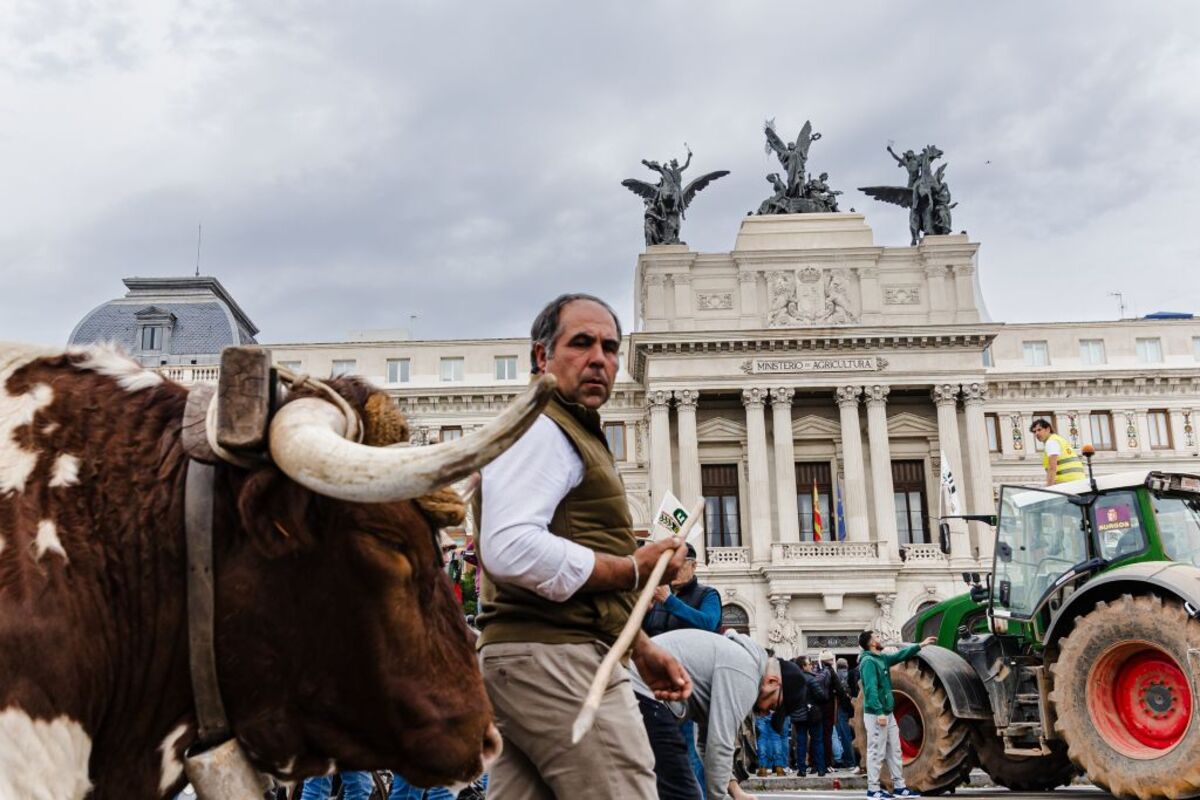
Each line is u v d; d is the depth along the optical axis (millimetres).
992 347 66438
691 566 8102
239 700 2656
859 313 59344
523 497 3932
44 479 2562
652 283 60219
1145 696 12141
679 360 58469
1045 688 13703
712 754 6211
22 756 2273
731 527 58625
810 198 63594
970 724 15602
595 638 4047
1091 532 14438
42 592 2416
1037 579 14992
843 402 57844
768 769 22984
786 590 54156
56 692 2363
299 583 2641
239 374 2561
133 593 2578
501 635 4062
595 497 4180
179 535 2629
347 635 2668
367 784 9438
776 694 6852
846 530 56625
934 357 58250
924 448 59625
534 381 2445
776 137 64938
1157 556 13688
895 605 54344
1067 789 16016
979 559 54938
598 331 4289
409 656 2725
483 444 2246
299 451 2406
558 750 3965
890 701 15641
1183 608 11773
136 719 2594
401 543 2717
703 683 6367
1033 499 15344
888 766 15656
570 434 4121
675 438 58938
